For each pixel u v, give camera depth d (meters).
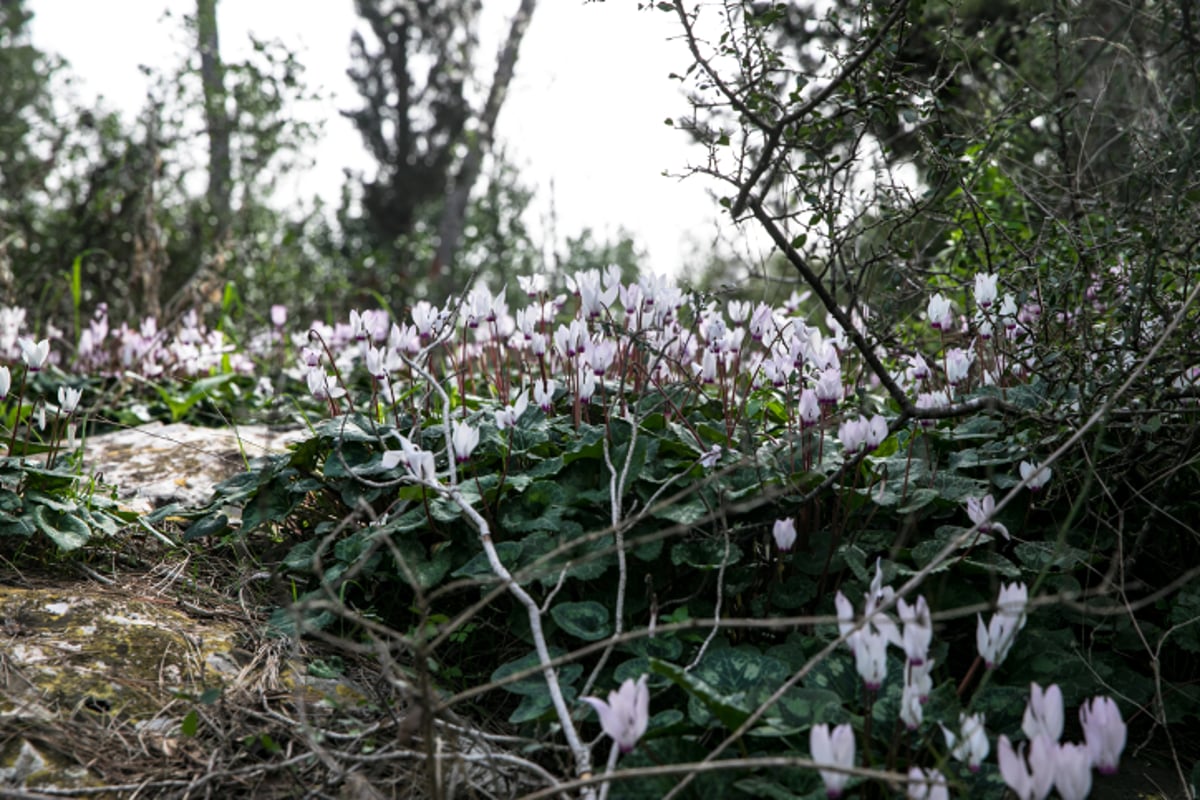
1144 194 3.52
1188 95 3.75
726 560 2.34
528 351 3.92
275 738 2.18
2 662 2.23
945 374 3.17
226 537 3.16
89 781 1.97
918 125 3.01
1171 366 2.75
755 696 2.06
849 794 1.89
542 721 2.24
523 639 2.58
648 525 2.57
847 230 3.03
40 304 7.43
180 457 4.34
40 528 2.74
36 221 9.09
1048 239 3.49
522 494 2.70
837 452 2.71
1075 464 2.58
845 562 2.52
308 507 3.16
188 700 2.23
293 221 9.88
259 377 6.22
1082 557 2.53
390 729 2.24
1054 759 1.55
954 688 2.14
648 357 3.33
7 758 1.98
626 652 2.48
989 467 2.75
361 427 3.04
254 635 2.59
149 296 7.32
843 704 2.14
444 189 21.70
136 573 2.91
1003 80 4.70
